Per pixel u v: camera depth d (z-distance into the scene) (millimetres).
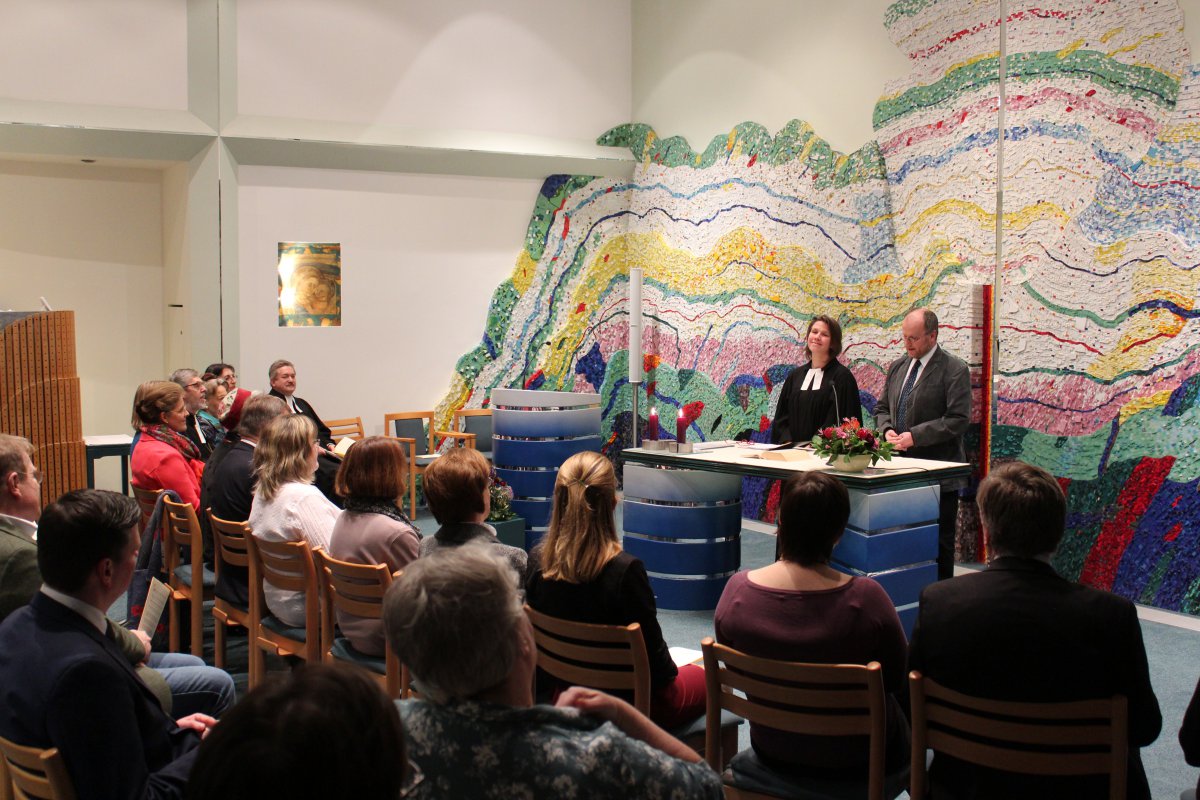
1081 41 5449
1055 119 5582
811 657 2412
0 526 2643
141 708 2082
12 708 1929
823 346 5832
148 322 8234
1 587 2555
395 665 3094
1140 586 5211
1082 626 2047
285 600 3652
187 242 7508
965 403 5379
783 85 7453
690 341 8484
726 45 7988
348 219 8047
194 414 5688
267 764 939
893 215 6656
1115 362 5328
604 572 2648
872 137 6766
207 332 7547
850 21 6895
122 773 1921
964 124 6109
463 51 8367
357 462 3383
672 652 3197
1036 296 5703
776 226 7559
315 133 7715
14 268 7664
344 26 7891
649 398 9000
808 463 4629
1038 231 5680
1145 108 5172
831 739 2385
